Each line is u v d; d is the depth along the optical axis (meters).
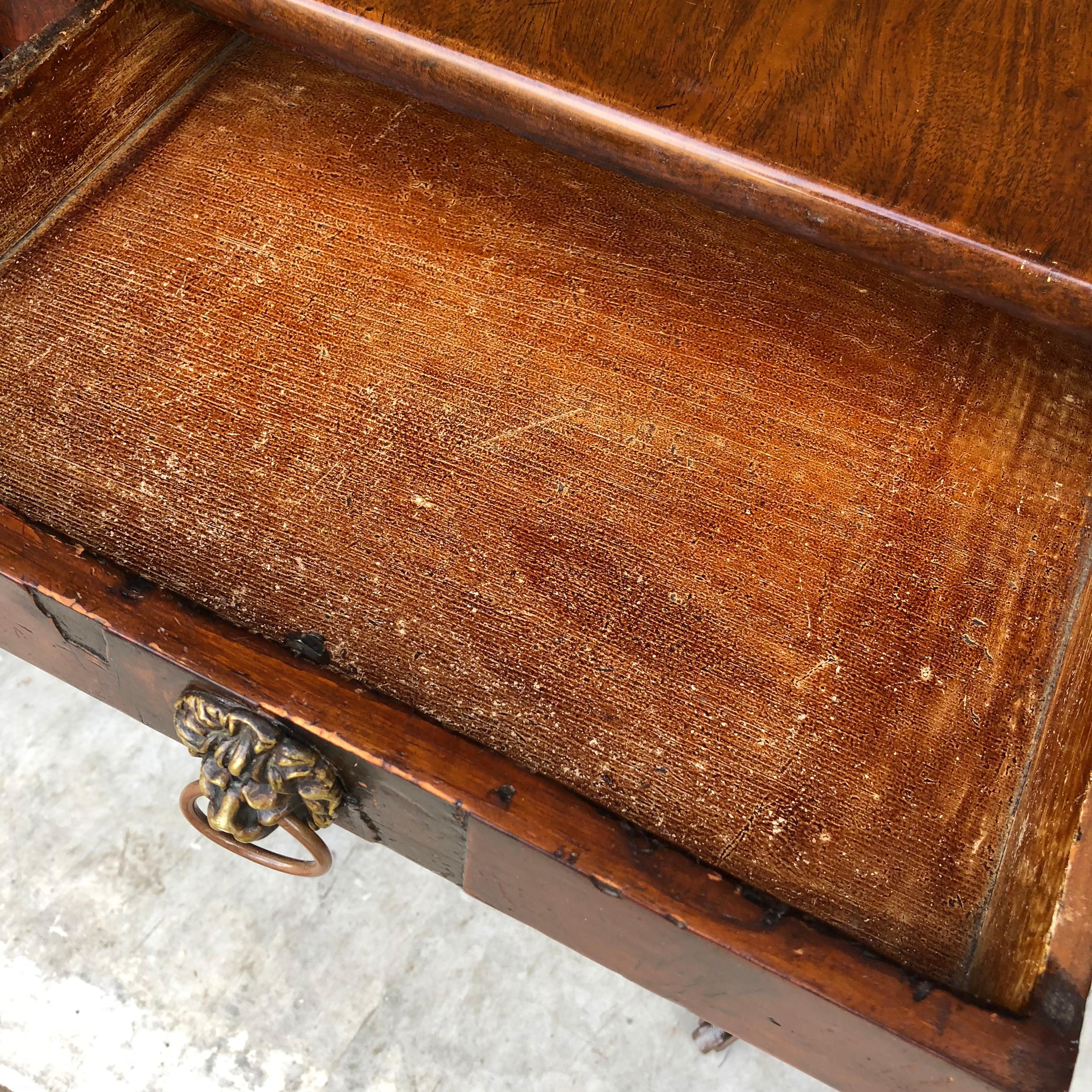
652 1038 0.70
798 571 0.50
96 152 0.57
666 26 0.51
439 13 0.51
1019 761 0.47
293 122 0.59
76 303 0.54
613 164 0.51
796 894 0.45
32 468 0.51
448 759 0.43
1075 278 0.47
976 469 0.52
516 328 0.54
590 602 0.49
